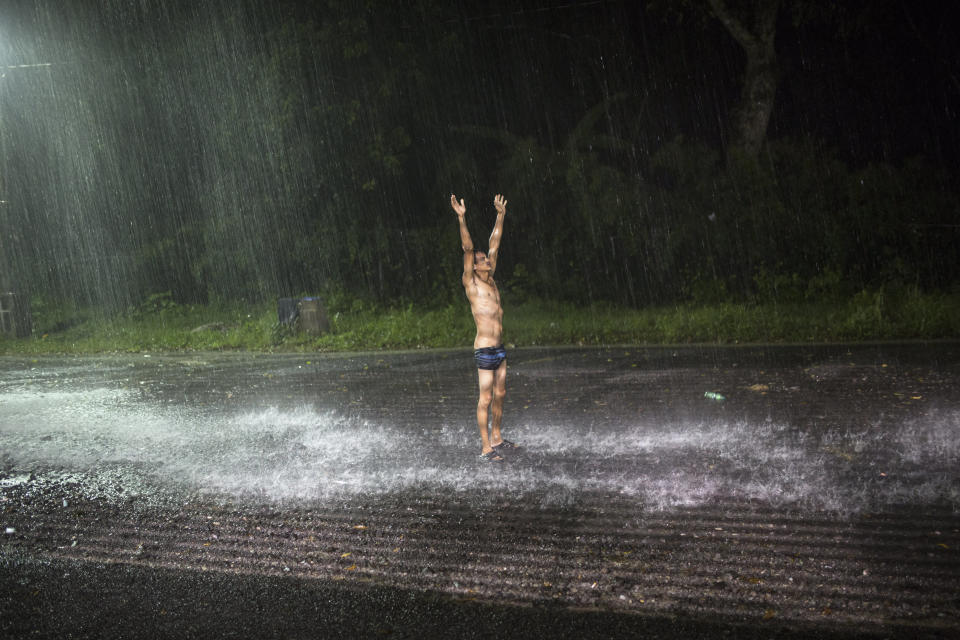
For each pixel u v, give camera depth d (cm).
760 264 1903
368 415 834
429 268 2183
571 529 464
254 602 394
